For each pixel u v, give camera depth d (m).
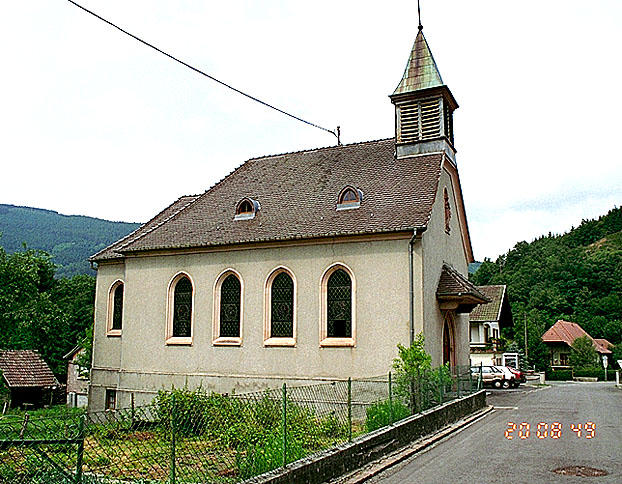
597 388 41.19
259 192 25.19
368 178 23.34
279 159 27.59
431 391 16.91
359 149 25.97
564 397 30.12
